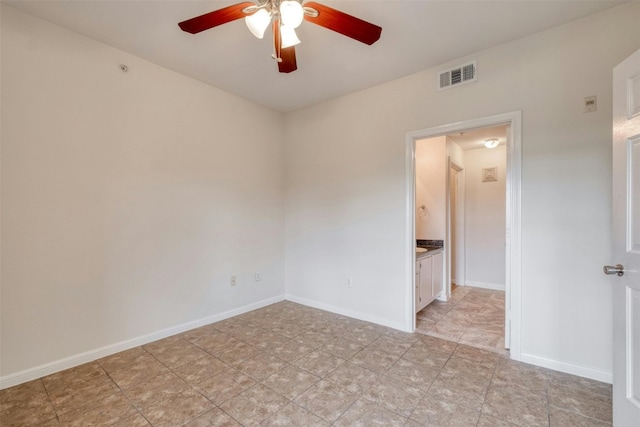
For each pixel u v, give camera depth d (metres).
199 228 3.11
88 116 2.37
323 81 3.09
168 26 2.22
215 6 2.00
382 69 2.82
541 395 1.90
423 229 4.29
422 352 2.51
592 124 2.07
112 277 2.50
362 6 1.96
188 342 2.72
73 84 2.29
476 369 2.23
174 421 1.69
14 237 2.04
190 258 3.03
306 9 1.61
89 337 2.37
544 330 2.25
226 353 2.51
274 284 3.95
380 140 3.14
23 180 2.07
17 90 2.05
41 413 1.76
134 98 2.62
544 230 2.24
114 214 2.51
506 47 2.39
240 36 2.33
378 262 3.16
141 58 2.66
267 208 3.85
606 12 2.02
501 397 1.88
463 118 2.60
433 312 3.58
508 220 2.44
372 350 2.55
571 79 2.14
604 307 2.04
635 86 1.41
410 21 2.12
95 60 2.40
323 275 3.66
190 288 3.03
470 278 4.93
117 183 2.53
